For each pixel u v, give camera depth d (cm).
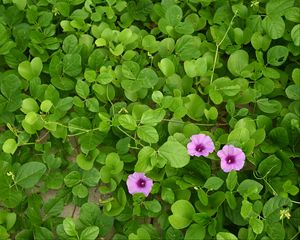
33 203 71
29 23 85
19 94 75
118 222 71
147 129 71
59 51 81
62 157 76
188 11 89
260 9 88
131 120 71
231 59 81
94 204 69
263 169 72
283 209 67
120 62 82
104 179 71
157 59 83
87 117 77
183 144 72
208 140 71
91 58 79
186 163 69
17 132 74
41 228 68
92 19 85
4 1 85
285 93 81
